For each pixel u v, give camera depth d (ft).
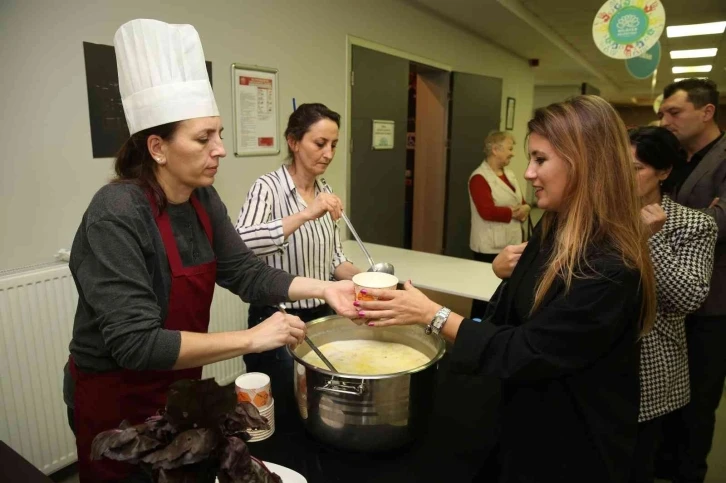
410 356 4.08
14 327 5.94
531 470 3.39
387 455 3.41
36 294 6.09
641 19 9.23
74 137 6.50
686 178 6.86
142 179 3.30
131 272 3.02
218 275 4.24
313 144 5.76
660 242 4.64
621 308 3.01
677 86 6.79
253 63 8.77
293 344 3.48
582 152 3.10
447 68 15.28
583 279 3.04
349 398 3.13
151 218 3.27
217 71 8.15
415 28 13.29
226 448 2.02
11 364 5.96
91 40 6.49
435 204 16.60
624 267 3.00
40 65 6.03
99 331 3.28
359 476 3.19
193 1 7.60
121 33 3.17
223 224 4.09
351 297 4.01
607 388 3.27
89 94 6.57
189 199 3.69
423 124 16.24
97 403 3.42
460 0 12.78
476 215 11.41
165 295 3.41
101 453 1.96
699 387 6.22
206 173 3.33
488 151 11.37
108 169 6.95
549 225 3.55
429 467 3.30
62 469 7.01
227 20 8.16
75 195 6.63
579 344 3.02
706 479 7.04
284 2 9.19
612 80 32.22
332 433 3.26
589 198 3.12
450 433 3.71
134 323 2.94
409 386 3.21
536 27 16.17
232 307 8.39
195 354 3.07
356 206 12.04
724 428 8.32
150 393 3.43
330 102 10.69
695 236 4.63
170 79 3.11
